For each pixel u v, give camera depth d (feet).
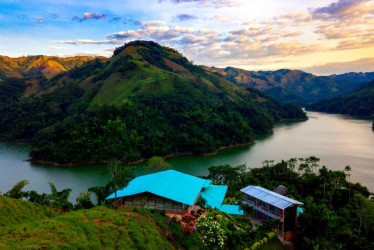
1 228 106.32
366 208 178.09
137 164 398.21
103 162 402.93
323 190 223.51
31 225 108.78
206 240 123.54
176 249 117.08
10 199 160.97
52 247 91.40
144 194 173.47
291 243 150.41
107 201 181.98
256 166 360.07
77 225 110.01
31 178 327.88
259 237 143.84
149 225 123.03
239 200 198.29
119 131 426.51
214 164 382.42
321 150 435.53
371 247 138.92
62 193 201.98
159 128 495.82
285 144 501.97
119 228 113.29
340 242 147.84
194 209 172.76
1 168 376.68
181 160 414.41
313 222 146.72
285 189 206.80
